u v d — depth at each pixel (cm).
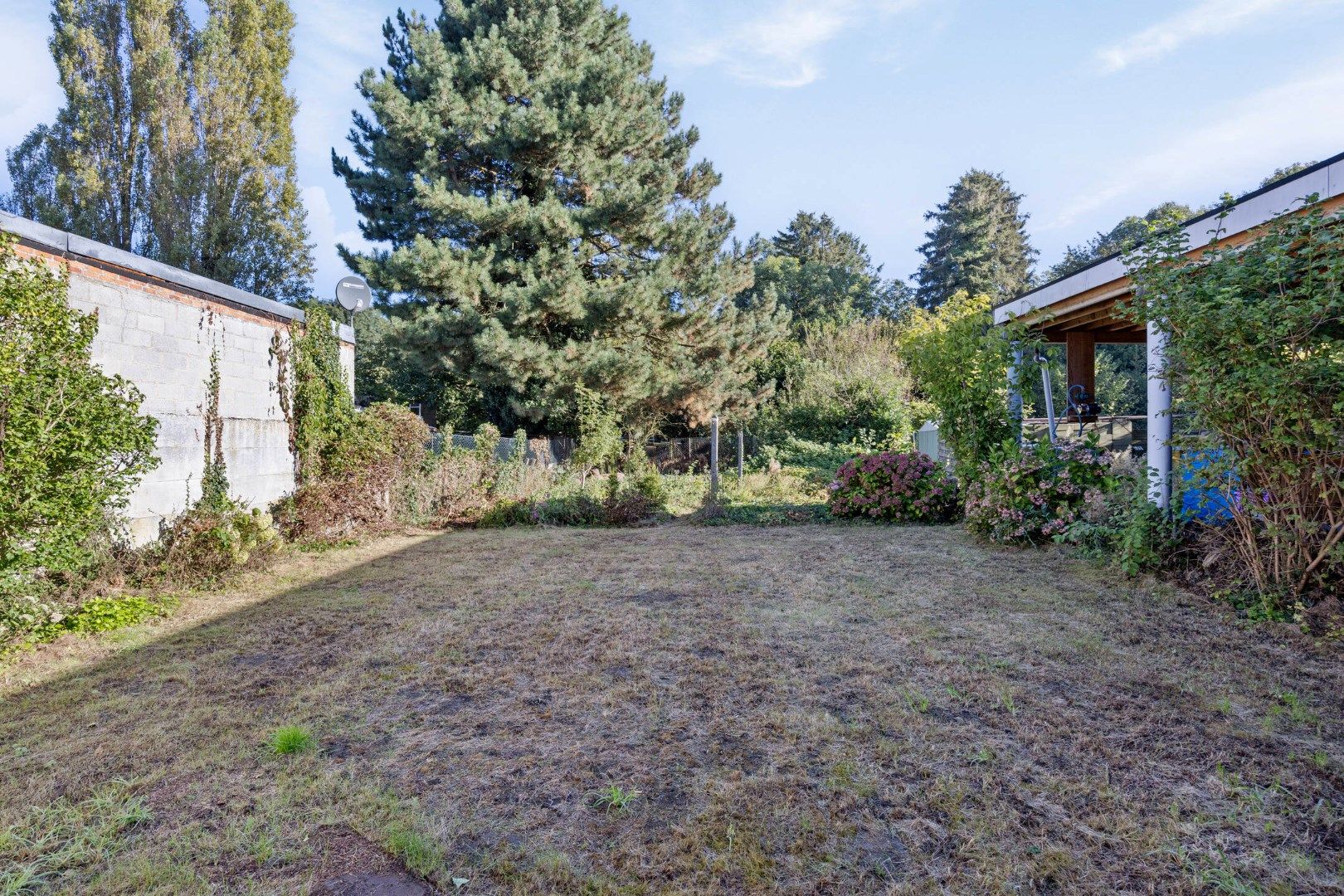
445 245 1480
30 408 411
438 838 221
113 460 497
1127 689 327
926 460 973
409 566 674
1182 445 473
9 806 240
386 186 1688
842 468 998
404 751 280
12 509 397
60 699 339
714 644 410
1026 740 277
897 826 221
